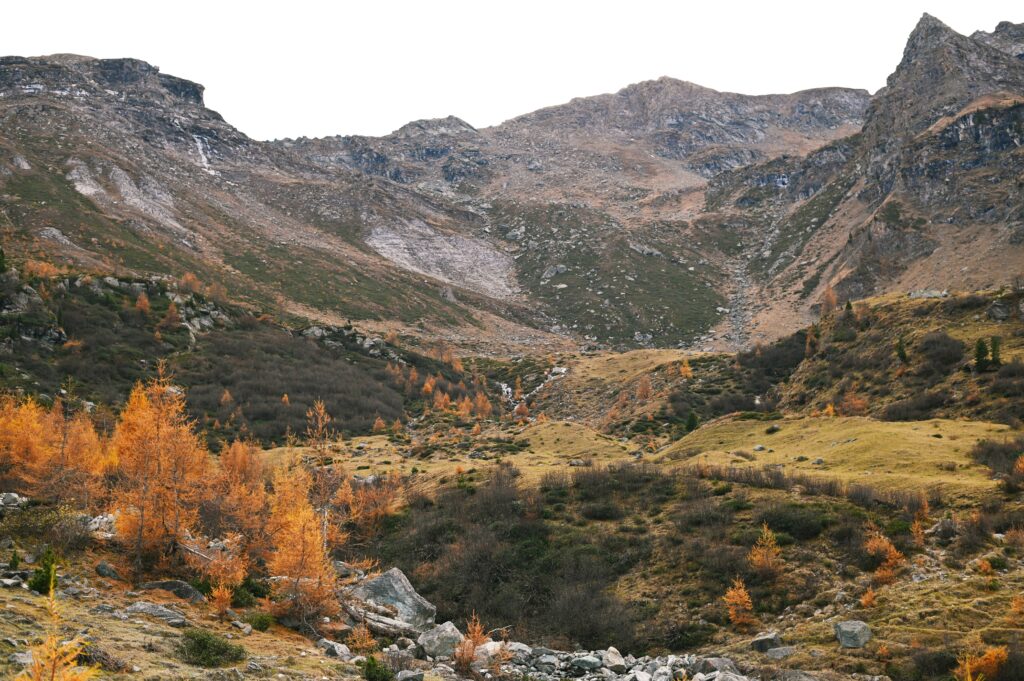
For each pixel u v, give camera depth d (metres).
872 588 39.09
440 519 63.69
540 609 48.84
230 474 48.19
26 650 17.09
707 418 123.56
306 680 20.72
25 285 128.75
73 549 30.34
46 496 42.50
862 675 30.06
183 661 19.97
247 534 39.91
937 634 32.00
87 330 131.75
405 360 188.88
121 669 17.58
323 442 81.94
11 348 112.94
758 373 141.25
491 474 74.75
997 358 92.88
